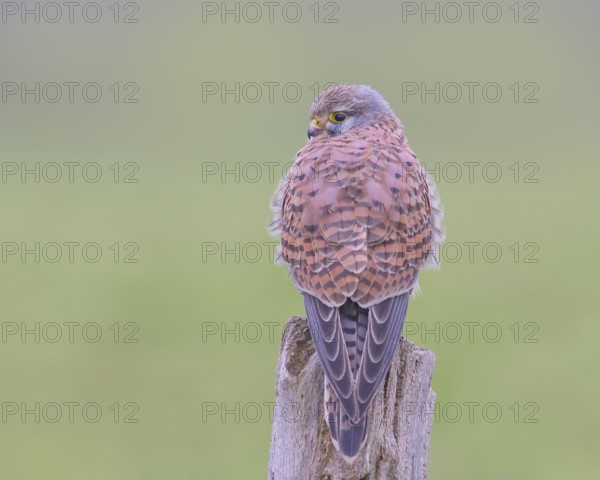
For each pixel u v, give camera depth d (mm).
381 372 5891
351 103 7766
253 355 13758
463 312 14578
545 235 17703
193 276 16094
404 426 5988
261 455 11875
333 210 6602
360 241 6469
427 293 15281
